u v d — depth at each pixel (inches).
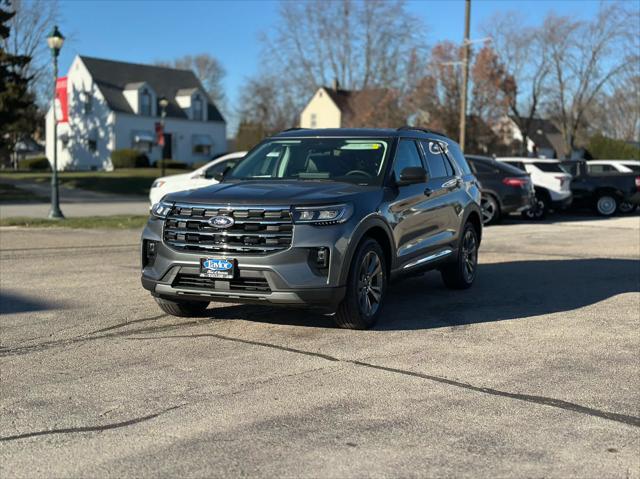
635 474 138.6
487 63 1601.9
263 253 227.6
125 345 232.1
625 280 370.6
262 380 195.3
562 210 936.3
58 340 238.2
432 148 324.8
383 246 266.2
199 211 236.4
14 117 1216.8
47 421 164.7
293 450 148.8
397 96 1803.6
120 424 163.2
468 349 229.8
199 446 150.6
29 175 1635.1
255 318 271.1
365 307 250.4
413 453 147.6
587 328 261.4
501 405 176.9
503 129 1649.9
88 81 2112.5
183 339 240.4
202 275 233.1
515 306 302.4
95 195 1238.3
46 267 398.9
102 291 325.7
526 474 138.2
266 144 302.7
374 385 191.8
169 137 2226.9
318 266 229.5
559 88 1948.8
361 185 264.8
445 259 318.7
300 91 2183.8
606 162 957.8
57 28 761.0
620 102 2212.1
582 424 164.7
